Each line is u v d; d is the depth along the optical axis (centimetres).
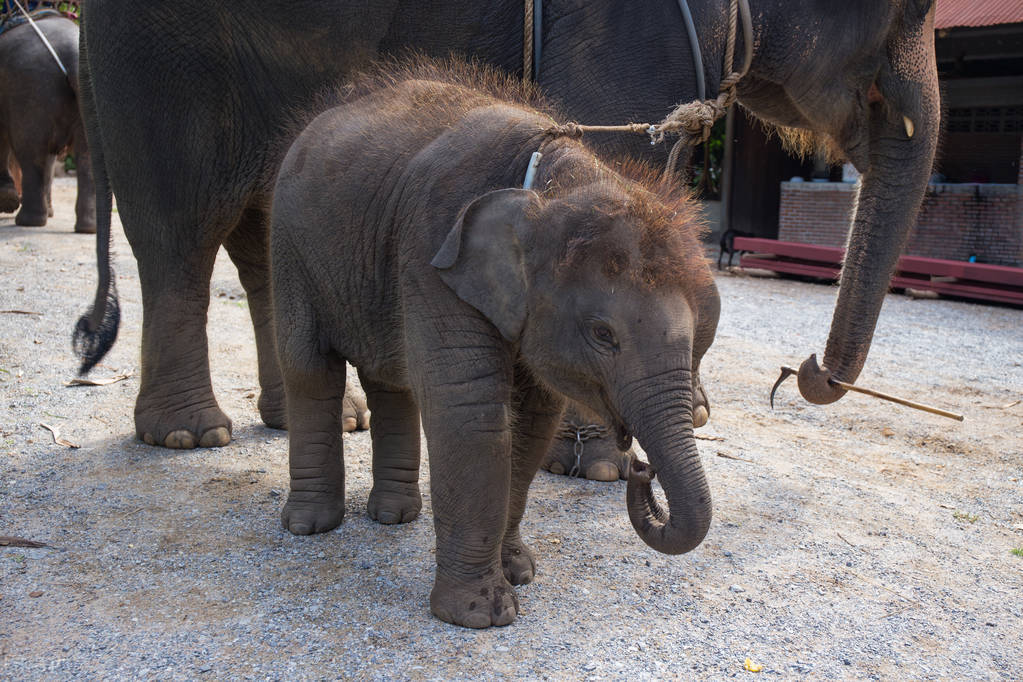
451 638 344
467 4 509
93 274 1050
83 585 381
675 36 498
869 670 340
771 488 512
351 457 535
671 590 389
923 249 1449
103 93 527
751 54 524
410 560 405
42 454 525
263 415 578
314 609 364
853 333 547
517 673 323
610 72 496
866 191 567
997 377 811
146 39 509
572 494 489
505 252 315
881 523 473
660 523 301
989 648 361
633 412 296
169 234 531
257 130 529
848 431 638
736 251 1584
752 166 1706
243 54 514
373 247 370
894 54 548
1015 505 512
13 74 1317
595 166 329
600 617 365
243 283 571
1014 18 1223
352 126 396
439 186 346
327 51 516
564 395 323
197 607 365
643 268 297
